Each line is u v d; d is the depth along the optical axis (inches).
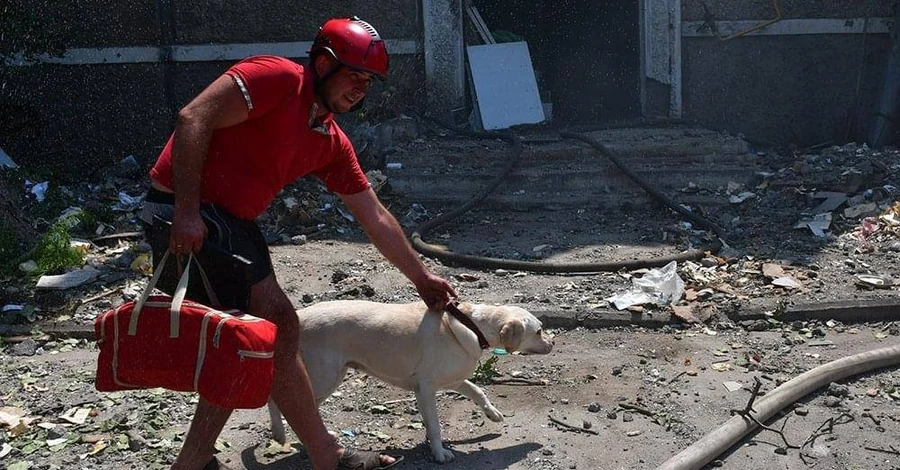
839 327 236.8
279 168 139.2
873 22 424.2
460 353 161.5
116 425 179.0
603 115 473.1
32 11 395.9
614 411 187.3
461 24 418.3
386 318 161.0
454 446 172.1
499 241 313.1
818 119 434.0
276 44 409.4
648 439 175.9
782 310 239.3
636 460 167.6
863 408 188.9
